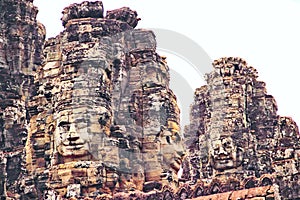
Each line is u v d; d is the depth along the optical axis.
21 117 116.12
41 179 107.75
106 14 114.25
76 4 113.44
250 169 115.06
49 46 113.25
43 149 109.62
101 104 104.69
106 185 103.62
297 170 98.94
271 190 96.62
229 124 114.88
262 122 121.94
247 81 121.44
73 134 103.88
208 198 98.56
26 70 119.75
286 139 102.88
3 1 121.38
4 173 108.44
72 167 103.62
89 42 109.62
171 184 105.25
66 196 102.88
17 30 120.75
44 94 110.94
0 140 113.75
